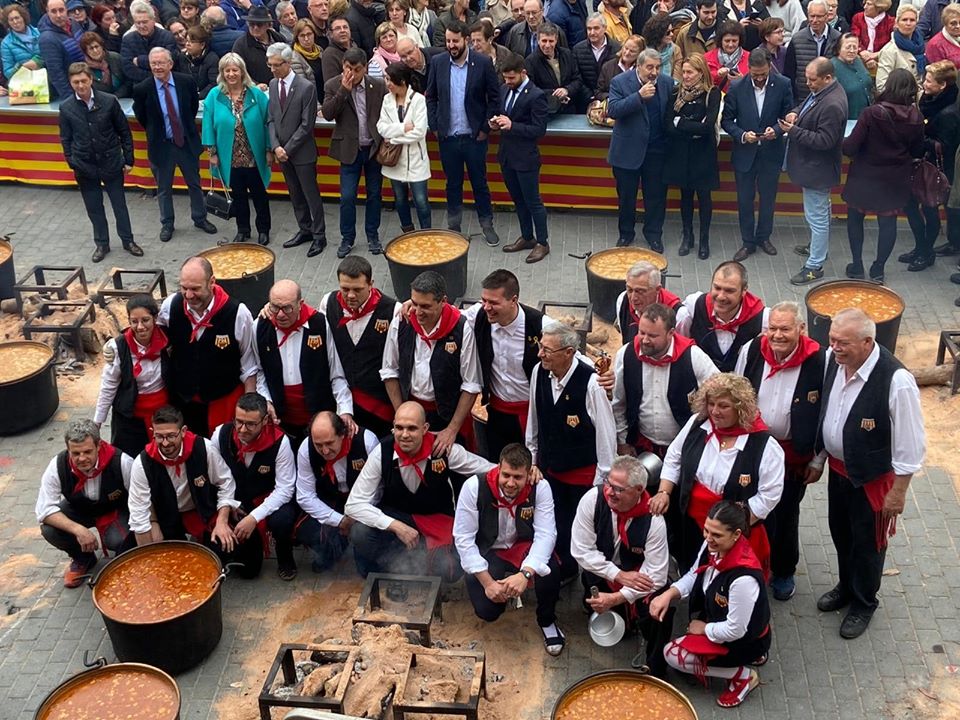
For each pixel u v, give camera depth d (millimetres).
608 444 7020
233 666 6773
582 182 12297
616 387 7172
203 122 11367
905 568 7402
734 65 11188
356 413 7949
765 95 10562
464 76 11008
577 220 12359
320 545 7363
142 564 6902
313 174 11375
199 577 6812
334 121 11141
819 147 10141
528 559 6648
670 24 11484
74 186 13359
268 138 11352
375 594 6969
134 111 11586
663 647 6484
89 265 11594
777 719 6309
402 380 7703
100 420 7977
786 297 10625
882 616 7023
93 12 13117
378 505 7211
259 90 11250
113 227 12445
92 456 7051
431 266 10000
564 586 7336
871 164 10172
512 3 12414
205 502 7223
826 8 11641
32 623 7176
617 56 11641
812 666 6680
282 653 6324
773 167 10938
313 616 7168
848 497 6645
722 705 6387
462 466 7125
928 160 10609
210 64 12469
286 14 12992
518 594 6559
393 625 6574
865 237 11805
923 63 12297
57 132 13016
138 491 7117
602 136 11859
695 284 10906
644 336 6781
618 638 6652
